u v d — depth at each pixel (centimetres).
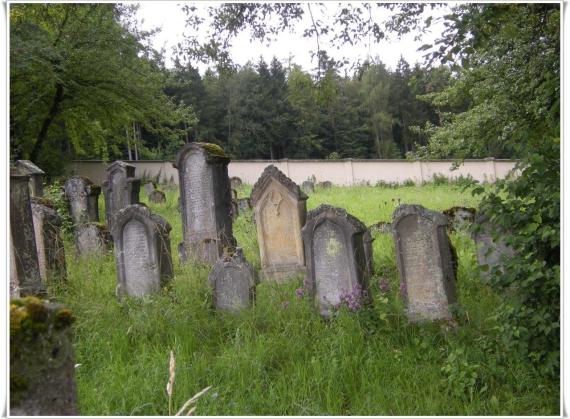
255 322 531
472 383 402
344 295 555
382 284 595
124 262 648
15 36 1333
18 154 1703
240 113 4234
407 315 543
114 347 491
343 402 409
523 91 845
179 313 545
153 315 541
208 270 696
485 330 490
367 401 395
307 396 408
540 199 376
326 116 4406
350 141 4544
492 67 916
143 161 2755
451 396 401
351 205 1484
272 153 4438
